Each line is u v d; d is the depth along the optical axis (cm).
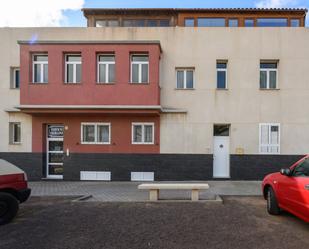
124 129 1216
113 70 1173
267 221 605
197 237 507
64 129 1227
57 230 548
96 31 1260
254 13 1462
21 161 1239
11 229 556
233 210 697
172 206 739
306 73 1211
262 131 1208
